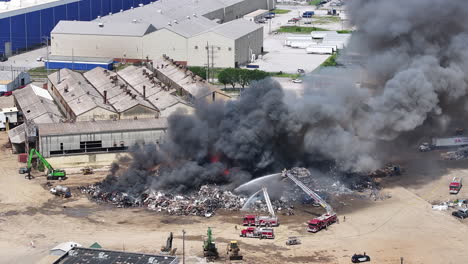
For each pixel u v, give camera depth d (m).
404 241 86.69
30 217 93.12
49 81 151.25
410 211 96.69
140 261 70.19
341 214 95.69
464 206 98.06
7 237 86.50
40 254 81.50
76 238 86.19
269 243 85.38
